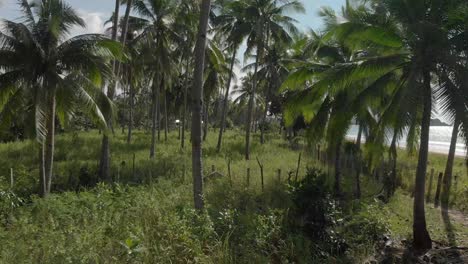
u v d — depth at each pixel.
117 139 30.52
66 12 13.61
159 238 7.91
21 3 13.77
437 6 9.79
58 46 13.95
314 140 14.21
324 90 12.04
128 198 10.58
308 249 9.09
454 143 15.77
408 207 13.74
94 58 13.99
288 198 11.79
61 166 18.53
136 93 46.22
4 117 14.05
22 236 7.62
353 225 10.48
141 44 22.52
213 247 7.79
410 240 10.66
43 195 13.09
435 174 19.58
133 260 6.76
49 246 7.02
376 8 10.73
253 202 11.73
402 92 10.12
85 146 24.98
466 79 9.23
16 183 13.74
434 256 9.74
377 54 11.91
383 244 10.18
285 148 30.58
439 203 14.96
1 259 6.56
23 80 13.48
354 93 12.13
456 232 11.62
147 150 25.31
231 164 19.80
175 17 22.88
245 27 25.17
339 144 14.02
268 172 17.19
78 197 11.15
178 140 33.56
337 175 14.96
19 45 13.39
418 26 9.37
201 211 9.63
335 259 8.97
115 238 7.69
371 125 14.45
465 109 9.09
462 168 23.59
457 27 9.91
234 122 74.06
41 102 13.41
